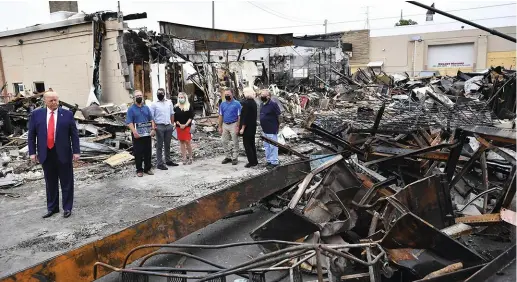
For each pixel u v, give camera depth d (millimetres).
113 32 14578
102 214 5523
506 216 3531
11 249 4469
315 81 24766
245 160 8773
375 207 3852
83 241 4641
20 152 9469
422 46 38625
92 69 14992
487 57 36188
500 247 4035
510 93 11469
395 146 5711
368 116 8211
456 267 3051
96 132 10484
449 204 3740
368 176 4680
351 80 20922
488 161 5590
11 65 18078
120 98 14906
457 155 4426
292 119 13828
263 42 16594
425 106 9242
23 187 7027
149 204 5895
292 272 2826
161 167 7988
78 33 15242
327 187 4215
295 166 5848
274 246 3584
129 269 2947
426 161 5375
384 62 40438
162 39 15258
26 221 5332
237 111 8148
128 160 8609
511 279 2420
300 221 3420
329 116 8562
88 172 7863
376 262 2920
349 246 3059
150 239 3867
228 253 4289
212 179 7191
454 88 18391
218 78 16844
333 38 34688
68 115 5332
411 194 3549
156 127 7887
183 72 15781
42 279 3008
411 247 3154
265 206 5617
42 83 17125
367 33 40656
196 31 13891
